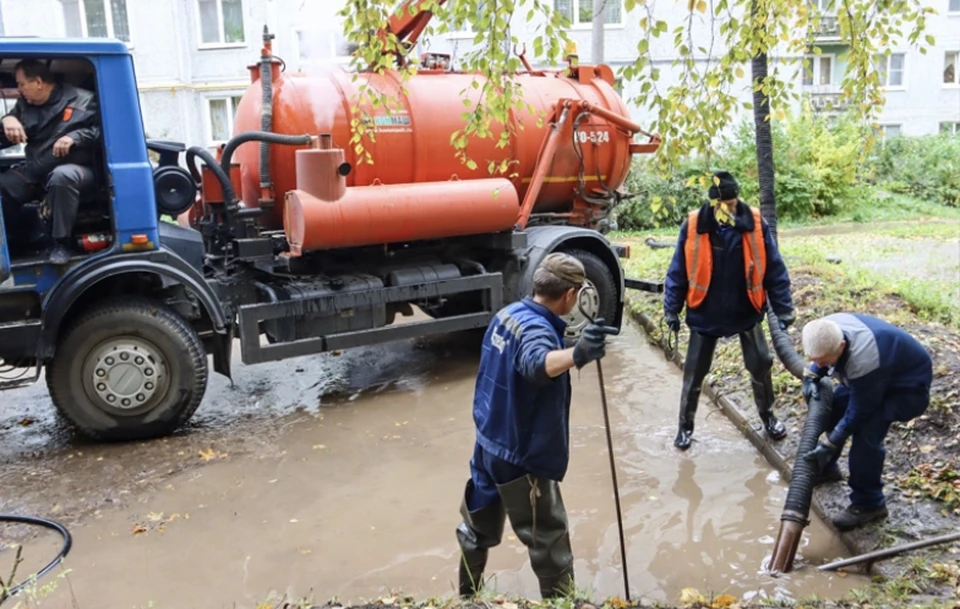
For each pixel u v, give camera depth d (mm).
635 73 3703
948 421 4770
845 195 18547
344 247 6457
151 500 4859
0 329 5254
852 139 18094
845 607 3391
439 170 6750
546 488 3318
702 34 20781
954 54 26734
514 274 7344
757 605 3445
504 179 6895
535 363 2980
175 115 20906
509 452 3223
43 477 5203
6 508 4770
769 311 5496
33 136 5449
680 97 3771
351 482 5082
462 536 3551
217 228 6414
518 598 3377
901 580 3654
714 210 4883
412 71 4547
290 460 5438
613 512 4609
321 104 6332
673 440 5633
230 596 3822
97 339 5559
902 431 4824
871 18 4219
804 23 4320
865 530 4188
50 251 5516
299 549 4254
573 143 7465
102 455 5559
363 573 4004
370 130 6266
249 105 6551
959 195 21188
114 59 5367
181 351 5734
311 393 6879
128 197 5496
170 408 5762
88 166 5574
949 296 7527
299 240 5969
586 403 6426
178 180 5984
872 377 3893
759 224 5066
